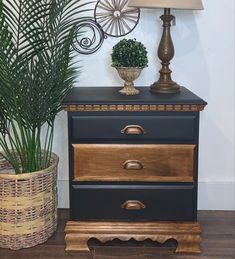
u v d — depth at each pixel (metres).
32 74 1.84
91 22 2.24
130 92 1.97
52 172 2.03
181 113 1.80
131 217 1.90
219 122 2.35
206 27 2.25
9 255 1.90
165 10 1.98
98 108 1.79
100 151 1.84
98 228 1.91
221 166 2.40
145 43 2.26
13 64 1.76
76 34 2.05
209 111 2.34
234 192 2.41
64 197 2.42
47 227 2.03
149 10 2.22
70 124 1.82
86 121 1.81
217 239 2.06
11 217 1.91
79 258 1.88
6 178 1.86
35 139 1.99
